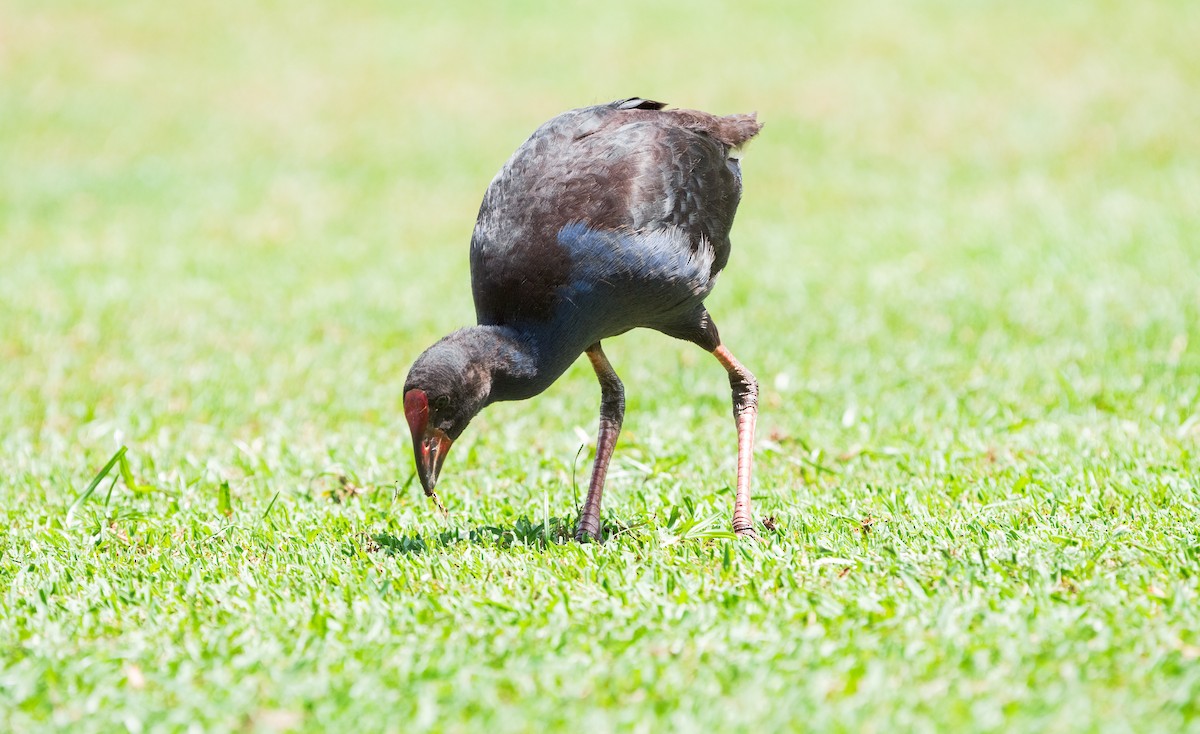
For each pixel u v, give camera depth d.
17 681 6.44
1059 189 22.94
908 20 36.00
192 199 25.27
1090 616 6.75
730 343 15.26
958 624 6.74
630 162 8.80
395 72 34.31
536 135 9.14
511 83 33.12
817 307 16.78
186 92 33.16
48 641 7.09
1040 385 12.91
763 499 9.87
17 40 36.69
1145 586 7.16
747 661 6.36
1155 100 28.22
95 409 13.52
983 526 8.45
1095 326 14.98
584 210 8.49
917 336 15.24
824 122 28.86
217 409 13.20
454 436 8.31
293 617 7.33
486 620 7.14
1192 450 10.37
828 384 13.36
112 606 7.70
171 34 37.56
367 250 21.59
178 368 14.94
